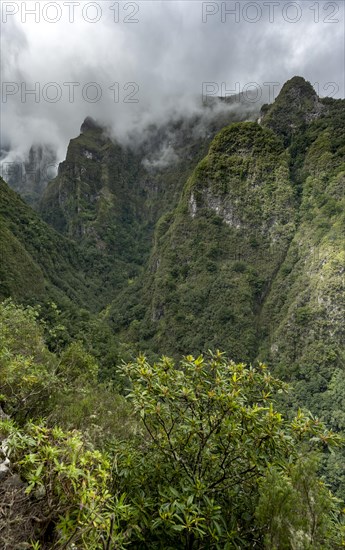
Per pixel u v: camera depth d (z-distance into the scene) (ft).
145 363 11.31
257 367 12.29
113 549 7.18
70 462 7.81
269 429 9.68
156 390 10.70
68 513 6.64
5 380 17.63
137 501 9.37
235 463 10.46
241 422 9.95
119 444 12.49
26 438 7.73
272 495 7.96
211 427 10.14
